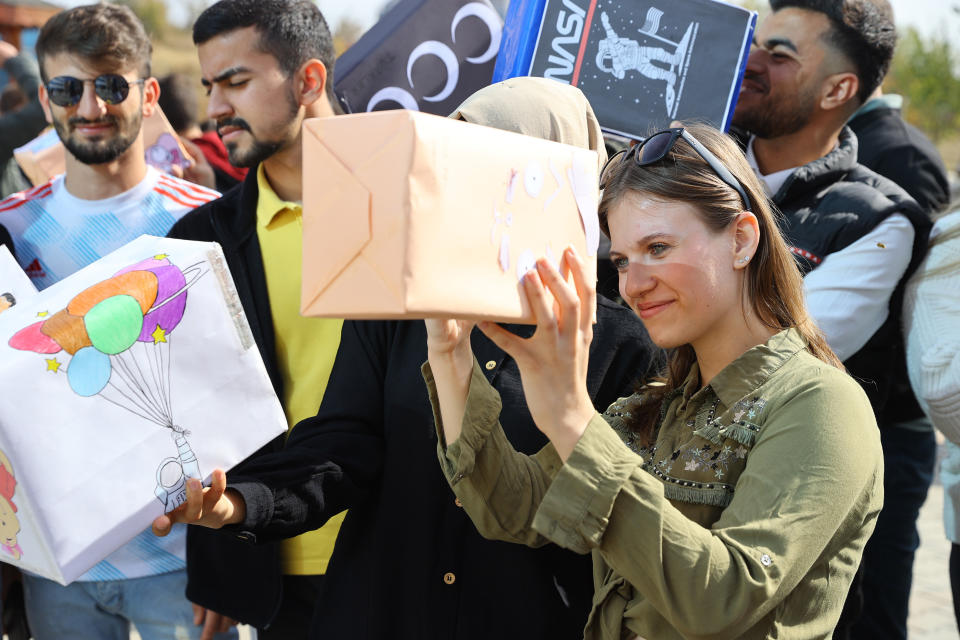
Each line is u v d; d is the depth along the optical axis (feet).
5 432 4.17
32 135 12.41
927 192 10.85
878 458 4.20
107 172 8.30
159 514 4.56
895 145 10.93
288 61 7.24
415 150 3.49
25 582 8.14
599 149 5.67
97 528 4.37
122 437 4.46
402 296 3.47
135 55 8.23
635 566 3.88
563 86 5.62
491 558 5.46
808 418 4.11
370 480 5.74
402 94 8.32
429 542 5.55
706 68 6.92
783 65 8.50
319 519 5.44
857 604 7.25
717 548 3.82
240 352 4.80
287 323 7.14
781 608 4.14
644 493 3.88
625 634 4.63
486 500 4.97
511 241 3.82
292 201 7.52
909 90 51.11
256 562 6.81
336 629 5.77
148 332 4.57
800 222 8.19
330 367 7.06
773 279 4.56
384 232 3.53
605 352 5.66
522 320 3.83
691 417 4.65
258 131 7.26
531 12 6.69
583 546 3.94
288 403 7.13
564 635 5.42
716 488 4.33
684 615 3.82
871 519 4.29
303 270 3.77
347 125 3.65
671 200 4.34
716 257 4.37
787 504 3.94
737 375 4.45
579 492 3.87
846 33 8.36
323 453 5.57
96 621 8.07
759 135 8.74
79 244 8.35
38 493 4.24
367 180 3.58
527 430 5.49
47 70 8.16
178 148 10.76
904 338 7.93
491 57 8.32
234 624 7.85
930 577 13.50
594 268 4.21
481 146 3.74
